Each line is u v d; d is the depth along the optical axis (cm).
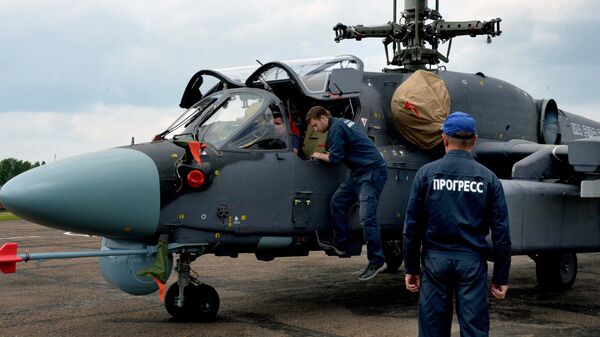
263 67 756
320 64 808
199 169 651
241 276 1062
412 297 868
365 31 1077
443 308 414
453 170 415
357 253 777
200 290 708
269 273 1100
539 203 764
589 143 736
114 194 608
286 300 841
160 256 638
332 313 753
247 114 739
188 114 742
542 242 764
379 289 934
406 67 1016
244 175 688
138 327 675
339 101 813
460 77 932
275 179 710
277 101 748
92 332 654
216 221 666
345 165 762
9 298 852
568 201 797
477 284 405
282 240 721
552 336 634
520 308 788
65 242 1630
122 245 668
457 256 408
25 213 590
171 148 666
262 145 718
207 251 682
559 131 1062
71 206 591
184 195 648
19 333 653
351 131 721
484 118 940
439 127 829
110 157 627
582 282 1017
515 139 966
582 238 812
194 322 700
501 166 936
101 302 823
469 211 409
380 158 724
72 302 822
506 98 981
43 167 614
